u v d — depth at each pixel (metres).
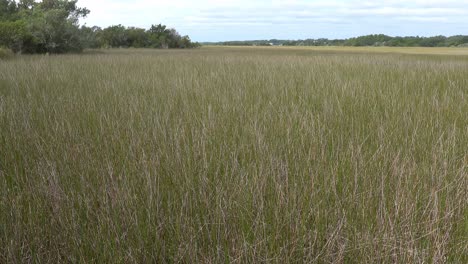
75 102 5.39
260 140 3.42
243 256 2.04
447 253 2.06
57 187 2.58
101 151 3.41
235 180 2.73
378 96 5.74
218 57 18.78
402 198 2.42
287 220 2.28
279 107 4.90
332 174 2.81
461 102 5.25
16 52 23.45
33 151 3.45
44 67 10.77
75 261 2.03
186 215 2.31
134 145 3.41
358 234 2.15
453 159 3.13
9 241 2.10
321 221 2.30
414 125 4.13
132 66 12.08
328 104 5.14
